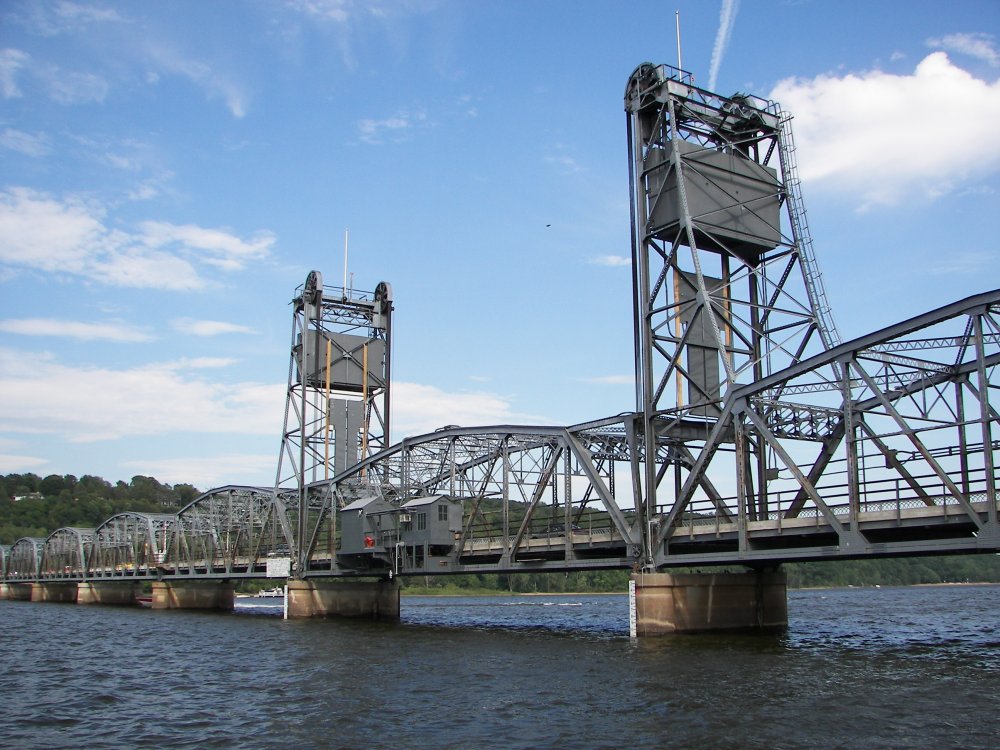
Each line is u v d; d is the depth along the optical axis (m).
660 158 60.59
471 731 32.03
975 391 46.47
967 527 42.94
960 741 28.77
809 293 60.16
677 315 58.84
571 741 30.09
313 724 34.03
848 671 42.06
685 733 30.50
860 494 46.09
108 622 93.94
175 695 41.88
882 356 46.34
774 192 62.81
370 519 82.88
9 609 129.38
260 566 106.56
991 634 65.50
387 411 103.88
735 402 51.62
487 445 76.31
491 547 70.50
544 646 57.28
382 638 66.94
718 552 54.62
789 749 28.23
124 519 139.75
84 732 33.94
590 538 61.81
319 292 101.50
